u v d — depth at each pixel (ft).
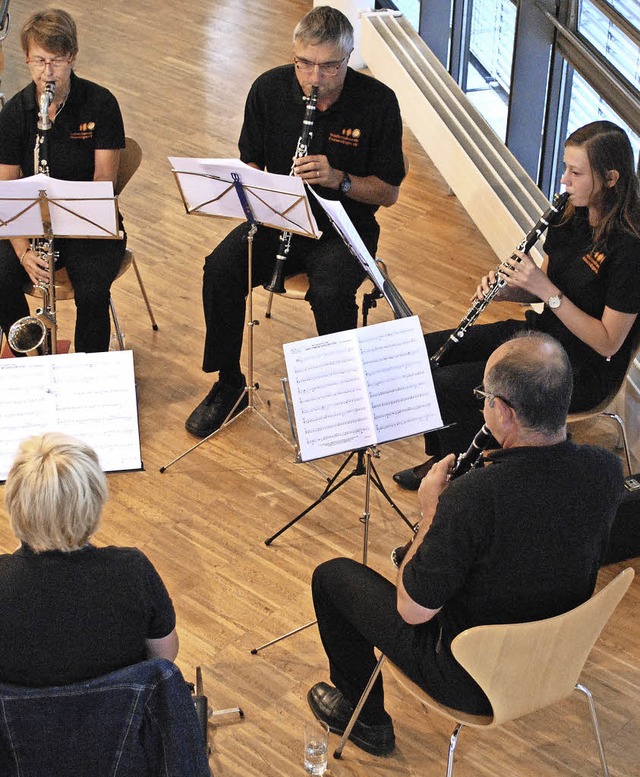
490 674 6.25
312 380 7.87
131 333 12.48
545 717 8.31
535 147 14.15
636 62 11.49
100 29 19.99
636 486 9.46
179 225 14.51
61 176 10.96
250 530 10.00
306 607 9.23
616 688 8.55
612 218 9.02
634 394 11.19
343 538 9.96
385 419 8.09
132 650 5.80
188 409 11.46
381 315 12.84
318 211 11.01
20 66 18.44
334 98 10.70
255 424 11.30
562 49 12.66
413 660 6.84
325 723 8.03
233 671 8.60
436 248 14.26
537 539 6.18
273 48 19.54
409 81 15.72
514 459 6.19
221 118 17.10
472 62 16.02
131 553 5.77
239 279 10.85
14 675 5.66
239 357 11.28
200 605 9.20
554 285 9.39
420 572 6.22
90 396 7.89
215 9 21.08
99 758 5.74
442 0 16.43
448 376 9.80
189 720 5.71
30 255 10.53
